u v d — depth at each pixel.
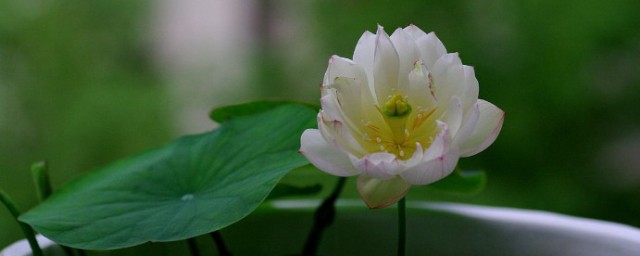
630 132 3.06
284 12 3.59
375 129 1.27
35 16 3.26
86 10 3.36
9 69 3.16
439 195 2.73
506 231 1.42
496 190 2.99
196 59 3.56
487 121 1.25
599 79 3.06
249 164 1.35
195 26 3.76
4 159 3.08
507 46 3.08
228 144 1.38
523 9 3.02
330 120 1.24
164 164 1.39
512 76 3.07
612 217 3.07
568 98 3.02
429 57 1.27
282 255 1.45
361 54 1.28
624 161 3.04
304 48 3.41
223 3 3.78
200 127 3.50
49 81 3.22
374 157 1.23
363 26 3.20
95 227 1.33
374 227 1.44
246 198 1.31
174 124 3.41
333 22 3.26
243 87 3.52
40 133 3.17
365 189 1.25
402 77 1.27
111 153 3.26
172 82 3.51
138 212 1.34
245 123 1.39
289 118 1.38
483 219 1.42
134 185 1.38
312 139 1.25
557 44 3.03
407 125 1.27
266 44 3.63
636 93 3.03
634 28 2.99
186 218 1.32
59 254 1.39
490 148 3.04
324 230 1.45
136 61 3.54
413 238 1.44
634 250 1.37
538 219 1.41
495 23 3.09
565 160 3.05
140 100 3.31
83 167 3.22
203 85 3.52
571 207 3.01
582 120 3.04
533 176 3.05
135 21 3.50
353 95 1.26
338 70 1.27
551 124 3.06
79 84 3.28
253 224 1.45
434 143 1.22
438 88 1.26
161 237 1.31
